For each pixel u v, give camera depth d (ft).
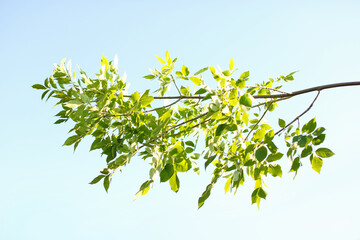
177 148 8.12
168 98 8.95
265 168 8.43
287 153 8.41
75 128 8.46
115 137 8.71
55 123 8.84
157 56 9.00
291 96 8.62
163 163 7.75
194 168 9.32
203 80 9.39
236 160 8.73
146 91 8.36
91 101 8.32
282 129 9.25
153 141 8.19
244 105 6.97
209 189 7.98
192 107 10.93
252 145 8.57
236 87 7.63
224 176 9.18
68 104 7.29
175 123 10.57
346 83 8.02
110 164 7.84
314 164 7.83
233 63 8.70
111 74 9.02
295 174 8.01
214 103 7.12
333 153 7.62
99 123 8.36
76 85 8.39
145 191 7.68
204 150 9.28
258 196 8.59
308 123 8.14
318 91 8.45
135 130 8.68
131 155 7.84
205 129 10.37
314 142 7.84
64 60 8.24
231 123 8.11
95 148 8.46
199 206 7.92
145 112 8.98
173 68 8.87
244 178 8.90
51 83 8.11
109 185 7.86
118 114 8.54
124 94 9.29
